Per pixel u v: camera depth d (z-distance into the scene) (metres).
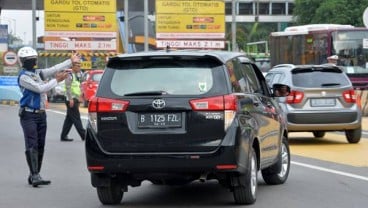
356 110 41.00
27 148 27.17
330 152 38.06
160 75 21.56
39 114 27.08
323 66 41.69
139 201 23.98
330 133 49.81
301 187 26.56
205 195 25.00
